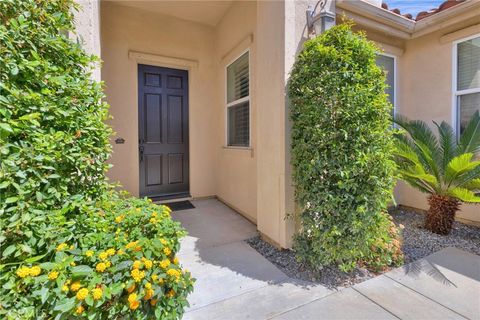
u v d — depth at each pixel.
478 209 3.46
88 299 1.09
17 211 1.20
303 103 2.39
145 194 4.59
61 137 1.41
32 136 1.33
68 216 1.47
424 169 3.20
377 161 2.16
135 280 1.20
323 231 2.19
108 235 1.43
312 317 1.76
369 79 2.22
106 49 4.04
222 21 4.61
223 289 2.08
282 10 2.58
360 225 2.11
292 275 2.30
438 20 3.48
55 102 1.49
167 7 4.25
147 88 4.53
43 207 1.35
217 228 3.44
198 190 4.94
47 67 1.45
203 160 4.97
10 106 1.26
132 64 4.27
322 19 2.57
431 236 3.17
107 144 1.86
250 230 3.37
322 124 2.21
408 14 3.81
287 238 2.65
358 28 3.58
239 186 4.05
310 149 2.28
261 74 2.99
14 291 1.10
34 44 1.44
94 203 1.67
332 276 2.28
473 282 2.17
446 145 3.29
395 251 2.44
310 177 2.27
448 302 1.90
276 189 2.75
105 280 1.20
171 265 1.40
